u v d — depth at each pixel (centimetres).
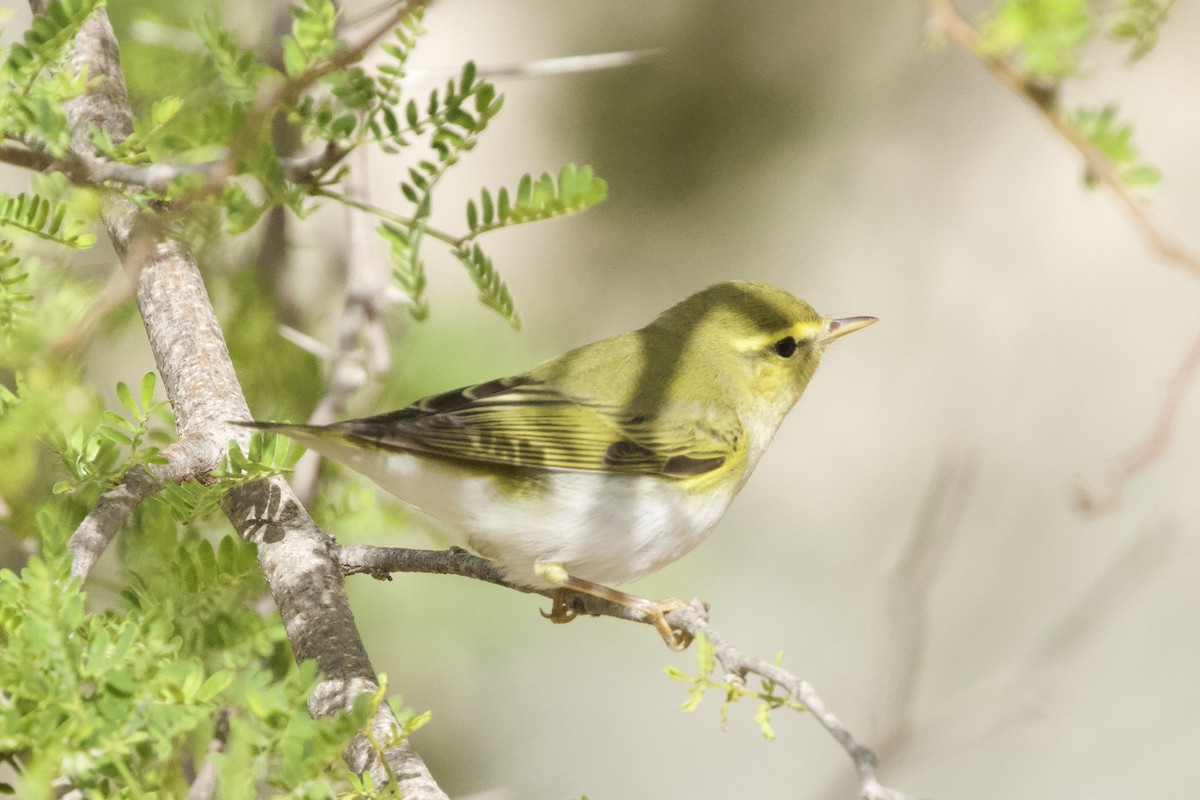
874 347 1869
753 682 1677
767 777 1631
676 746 1622
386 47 663
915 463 1812
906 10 1859
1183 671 1678
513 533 862
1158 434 799
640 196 1803
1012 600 1722
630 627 1652
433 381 1098
